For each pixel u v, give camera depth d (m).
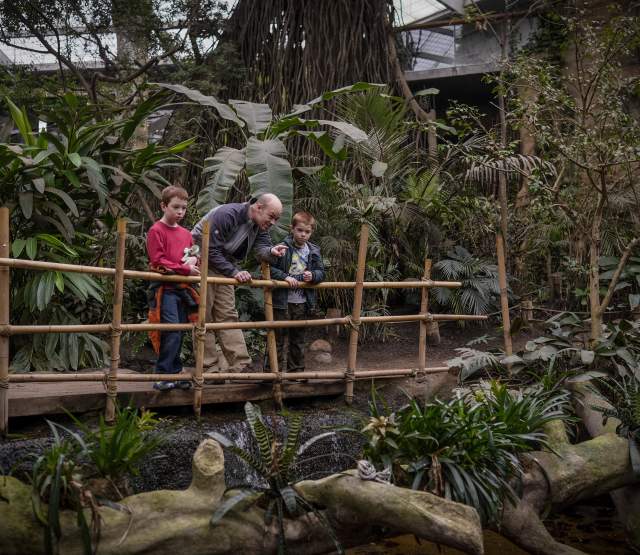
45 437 3.83
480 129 10.07
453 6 9.71
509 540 4.19
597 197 6.09
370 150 7.99
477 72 9.84
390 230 8.12
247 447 4.29
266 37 9.37
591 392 5.14
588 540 4.66
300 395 4.80
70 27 9.69
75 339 5.70
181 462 3.95
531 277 8.16
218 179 6.32
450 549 4.45
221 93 9.48
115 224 6.26
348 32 9.19
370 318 4.98
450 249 8.29
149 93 9.47
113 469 3.44
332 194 7.68
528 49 8.83
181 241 4.42
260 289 7.34
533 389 4.99
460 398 4.52
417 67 10.91
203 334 4.25
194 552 3.33
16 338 5.62
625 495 4.72
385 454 3.95
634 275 7.25
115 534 3.24
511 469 4.09
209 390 4.44
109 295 6.67
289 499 3.51
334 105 8.81
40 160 5.30
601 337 5.49
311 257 4.96
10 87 9.28
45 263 3.84
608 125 6.36
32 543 3.17
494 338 7.64
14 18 9.54
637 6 8.23
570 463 4.38
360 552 4.40
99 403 4.09
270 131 6.95
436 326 7.60
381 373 5.07
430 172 8.06
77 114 5.86
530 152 8.70
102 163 6.01
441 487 3.77
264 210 4.50
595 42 6.40
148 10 9.45
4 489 3.22
